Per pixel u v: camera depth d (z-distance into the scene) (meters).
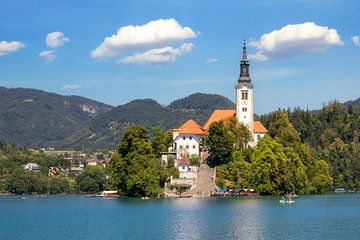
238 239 127.56
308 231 139.88
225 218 168.00
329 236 131.75
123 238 131.62
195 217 171.50
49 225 163.50
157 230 143.50
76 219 179.75
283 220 163.12
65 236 137.62
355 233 136.50
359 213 185.50
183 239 128.25
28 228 156.62
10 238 136.38
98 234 139.38
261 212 187.00
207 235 133.50
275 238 128.88
